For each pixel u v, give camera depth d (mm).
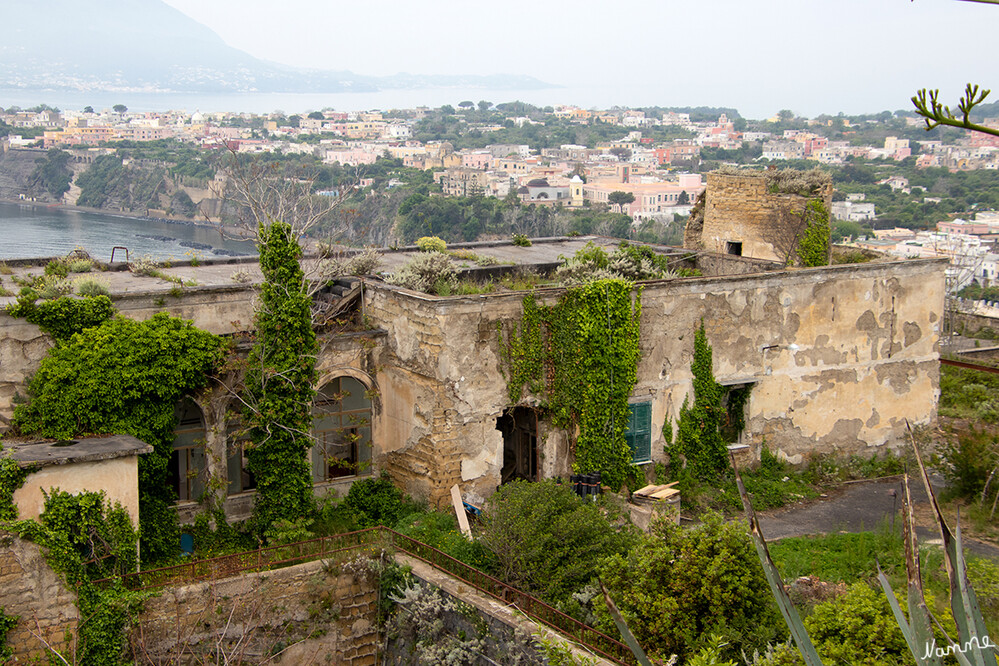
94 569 16562
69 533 16297
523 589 17422
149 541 18891
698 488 23531
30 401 18938
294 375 19828
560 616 16156
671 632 14766
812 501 23672
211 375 20125
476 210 126750
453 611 17234
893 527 20219
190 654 16938
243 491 21359
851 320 25859
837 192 148375
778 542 20734
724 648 14391
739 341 24469
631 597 15289
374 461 23000
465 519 20359
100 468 16734
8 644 15359
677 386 23859
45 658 15562
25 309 19125
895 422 26969
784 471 25156
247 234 26891
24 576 15508
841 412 26141
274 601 17938
